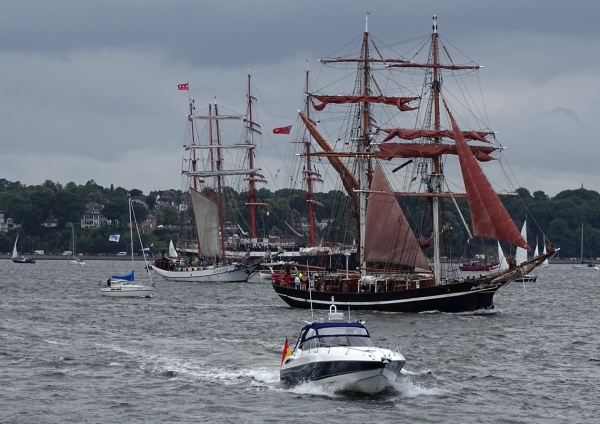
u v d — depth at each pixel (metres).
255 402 87.81
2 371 103.88
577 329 154.00
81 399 89.81
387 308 181.88
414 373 103.25
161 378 99.50
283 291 198.62
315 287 195.38
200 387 94.44
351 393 90.00
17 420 82.25
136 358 112.81
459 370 106.88
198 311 189.50
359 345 93.56
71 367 106.56
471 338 137.38
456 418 82.88
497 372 105.75
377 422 80.94
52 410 85.62
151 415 83.75
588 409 87.00
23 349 121.19
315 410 84.69
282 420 81.44
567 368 109.38
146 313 183.62
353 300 185.50
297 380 93.62
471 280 177.62
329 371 90.25
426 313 178.62
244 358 111.88
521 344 131.12
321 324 94.69
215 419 82.12
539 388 96.25
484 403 88.81
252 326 154.62
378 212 194.25
